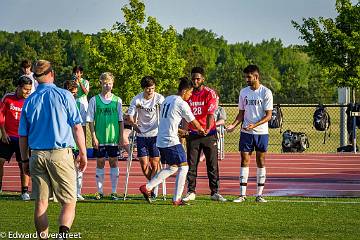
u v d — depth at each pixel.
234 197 22.42
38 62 13.84
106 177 28.45
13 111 21.39
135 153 38.41
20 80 21.23
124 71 83.19
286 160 37.16
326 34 56.66
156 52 87.19
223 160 36.97
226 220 17.20
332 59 56.38
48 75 13.84
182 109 19.80
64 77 119.50
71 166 13.59
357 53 55.19
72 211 13.52
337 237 15.01
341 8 56.47
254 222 16.94
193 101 20.97
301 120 81.56
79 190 20.97
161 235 15.15
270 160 37.16
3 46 186.62
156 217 17.62
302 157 38.75
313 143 53.09
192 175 21.08
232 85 132.62
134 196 22.33
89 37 84.75
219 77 135.62
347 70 56.03
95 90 84.19
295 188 25.41
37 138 13.49
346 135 45.62
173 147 19.83
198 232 15.55
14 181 27.72
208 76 146.88
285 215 18.06
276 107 42.62
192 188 21.08
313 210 18.98
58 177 13.44
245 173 21.09
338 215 18.11
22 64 22.77
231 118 78.94
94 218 17.41
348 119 42.16
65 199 13.51
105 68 82.75
